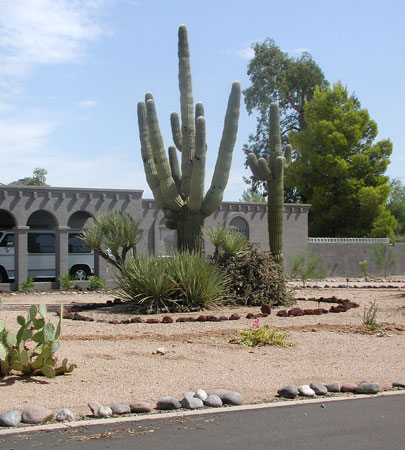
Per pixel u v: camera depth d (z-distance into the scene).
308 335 10.74
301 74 51.66
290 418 5.79
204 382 7.21
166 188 15.68
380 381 7.42
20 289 22.44
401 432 5.36
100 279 23.28
